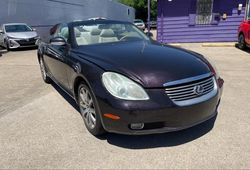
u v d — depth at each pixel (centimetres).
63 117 435
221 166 292
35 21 1812
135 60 342
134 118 300
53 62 518
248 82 614
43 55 600
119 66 327
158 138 354
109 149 333
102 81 322
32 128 399
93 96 334
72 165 304
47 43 576
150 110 298
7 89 611
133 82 306
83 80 364
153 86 303
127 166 299
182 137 355
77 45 435
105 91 315
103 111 319
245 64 828
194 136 357
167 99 303
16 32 1372
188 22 1399
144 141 348
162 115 303
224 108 451
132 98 302
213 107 344
